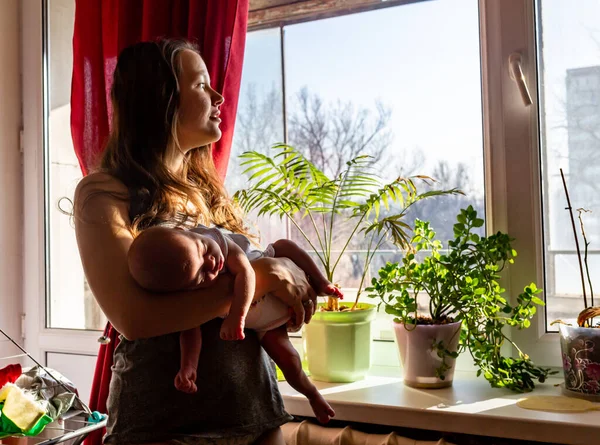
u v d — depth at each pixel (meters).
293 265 1.24
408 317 1.62
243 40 1.89
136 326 1.04
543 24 1.75
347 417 1.53
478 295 1.56
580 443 1.32
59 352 2.30
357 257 1.99
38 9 2.35
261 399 1.19
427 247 1.71
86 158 2.03
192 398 1.11
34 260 2.34
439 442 1.45
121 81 1.29
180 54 1.30
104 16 2.03
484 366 1.60
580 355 1.49
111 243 1.08
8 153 2.33
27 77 2.37
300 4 2.09
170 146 1.26
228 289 1.09
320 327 1.69
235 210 1.49
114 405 1.15
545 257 1.74
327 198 1.79
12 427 1.23
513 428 1.37
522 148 1.73
